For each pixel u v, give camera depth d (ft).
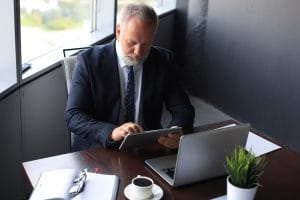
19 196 7.39
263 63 10.51
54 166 4.50
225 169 4.45
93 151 4.93
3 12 6.37
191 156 4.11
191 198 4.04
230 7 11.28
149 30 5.41
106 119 6.01
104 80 5.88
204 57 12.71
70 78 6.20
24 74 7.19
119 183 4.20
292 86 9.73
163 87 6.26
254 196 3.88
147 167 4.62
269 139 5.55
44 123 7.85
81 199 3.75
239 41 11.18
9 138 6.74
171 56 6.49
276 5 9.79
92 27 10.31
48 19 8.43
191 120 6.11
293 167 4.82
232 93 11.81
